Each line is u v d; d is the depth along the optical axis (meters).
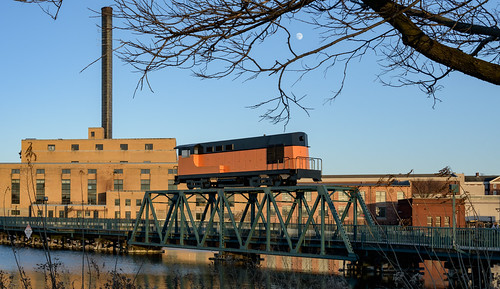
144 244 42.84
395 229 29.52
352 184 61.25
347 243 30.53
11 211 85.62
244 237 37.41
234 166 38.69
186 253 57.62
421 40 4.67
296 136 35.53
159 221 49.06
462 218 38.41
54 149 93.75
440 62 4.72
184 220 41.31
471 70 4.62
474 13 5.04
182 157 42.38
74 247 61.94
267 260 47.44
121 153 92.75
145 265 44.62
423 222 38.59
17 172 86.62
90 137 98.38
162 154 92.31
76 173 86.94
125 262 47.19
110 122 106.88
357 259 30.03
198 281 34.38
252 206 39.38
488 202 63.97
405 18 4.71
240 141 38.66
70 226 58.69
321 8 4.73
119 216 81.19
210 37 4.70
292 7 4.63
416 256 29.19
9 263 43.91
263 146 37.03
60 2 4.27
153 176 85.25
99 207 81.69
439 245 26.20
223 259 43.25
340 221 32.06
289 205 65.88
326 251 32.66
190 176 41.44
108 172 86.31
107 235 56.38
